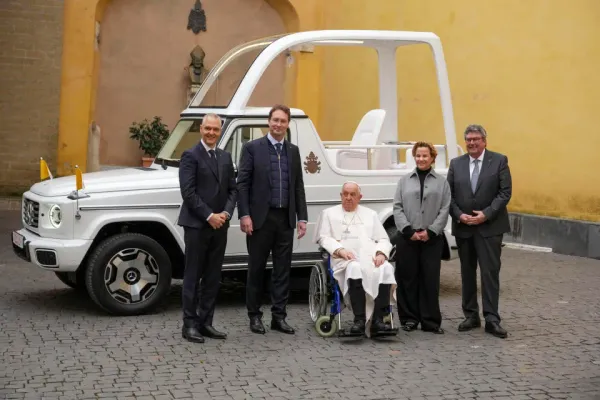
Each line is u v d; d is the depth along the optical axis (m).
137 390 5.94
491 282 7.84
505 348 7.33
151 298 8.28
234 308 8.83
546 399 5.94
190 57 18.91
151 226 8.60
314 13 18.83
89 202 8.14
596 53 12.52
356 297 7.40
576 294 9.73
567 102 12.95
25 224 8.73
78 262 8.06
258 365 6.64
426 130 15.44
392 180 9.41
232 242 8.71
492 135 14.16
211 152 7.40
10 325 7.72
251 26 19.22
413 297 7.98
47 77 17.00
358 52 17.36
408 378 6.38
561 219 12.91
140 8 18.55
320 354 7.02
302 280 9.35
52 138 17.09
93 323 7.90
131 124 18.56
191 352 6.98
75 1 17.20
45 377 6.18
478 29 14.44
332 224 7.70
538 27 13.38
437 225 7.75
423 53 15.52
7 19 16.77
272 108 7.73
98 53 18.17
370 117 10.43
